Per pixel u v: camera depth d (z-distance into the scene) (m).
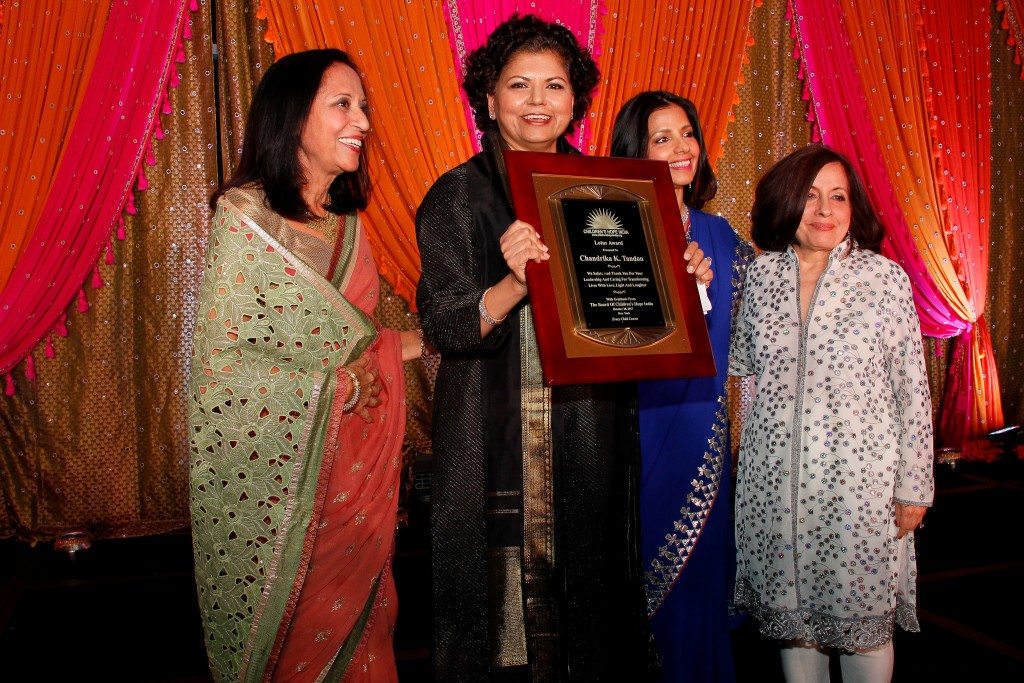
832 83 4.85
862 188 2.07
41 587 3.44
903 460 2.00
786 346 2.06
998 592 3.09
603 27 4.39
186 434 4.22
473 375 1.67
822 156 2.04
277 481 1.68
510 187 1.57
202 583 1.72
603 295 1.56
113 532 4.11
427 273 1.69
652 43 4.46
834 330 1.99
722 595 2.24
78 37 3.80
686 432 2.20
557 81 1.65
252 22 4.12
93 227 3.92
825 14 4.82
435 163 4.25
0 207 3.77
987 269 5.42
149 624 3.02
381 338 1.94
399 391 1.95
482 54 1.73
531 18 1.70
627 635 1.77
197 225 4.15
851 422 1.95
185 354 4.19
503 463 1.68
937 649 2.64
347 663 1.85
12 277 3.79
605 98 4.44
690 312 1.62
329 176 1.80
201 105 4.11
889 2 4.88
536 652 1.70
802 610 2.03
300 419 1.68
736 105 4.85
